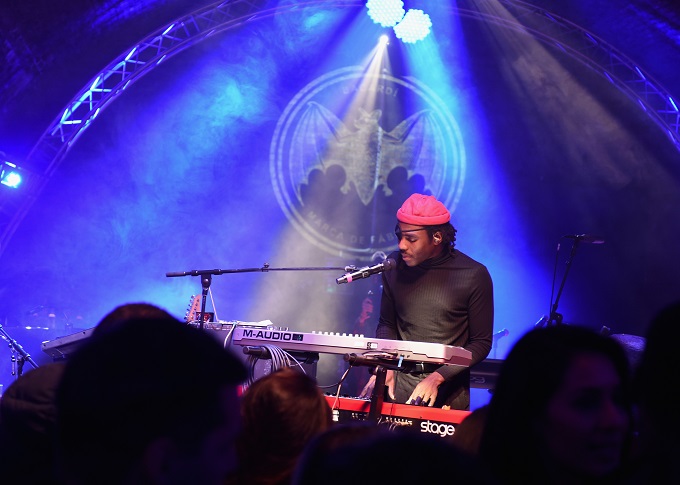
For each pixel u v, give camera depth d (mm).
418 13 12164
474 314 4457
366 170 13578
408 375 4398
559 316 7621
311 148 13555
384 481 797
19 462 2043
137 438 989
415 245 4492
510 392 1609
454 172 13594
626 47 11883
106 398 984
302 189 13547
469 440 2111
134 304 2318
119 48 11367
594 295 13477
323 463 905
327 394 4172
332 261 13531
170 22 11367
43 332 10469
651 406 1479
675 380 1439
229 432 1066
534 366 1583
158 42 11906
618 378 1576
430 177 13609
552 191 13570
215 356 1062
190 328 1083
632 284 13406
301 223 13523
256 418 2184
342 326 13398
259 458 2191
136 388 987
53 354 5953
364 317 12031
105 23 10742
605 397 1551
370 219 13602
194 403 1012
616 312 13414
